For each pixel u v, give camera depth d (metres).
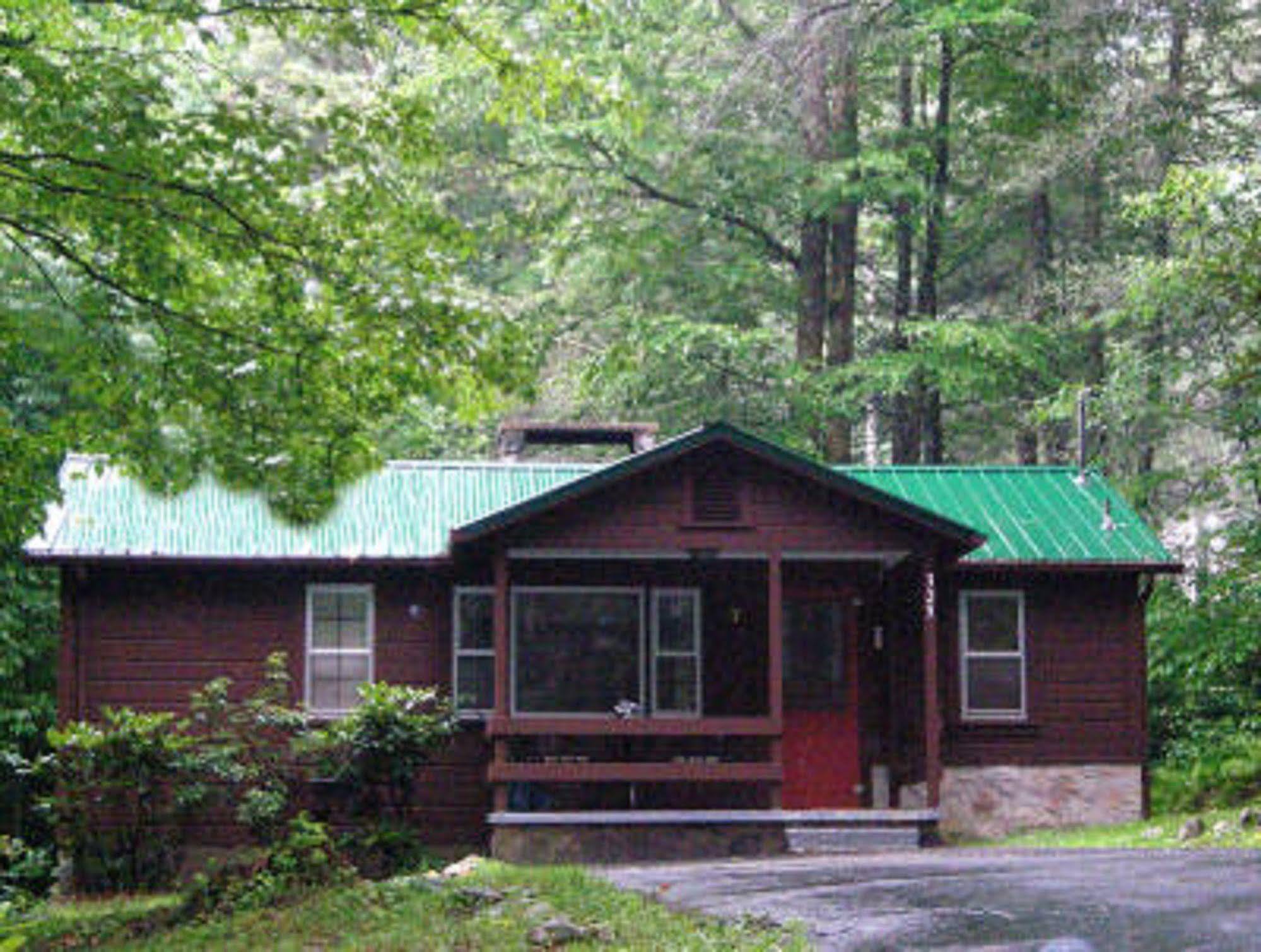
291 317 16.45
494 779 21.66
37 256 19.02
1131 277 26.58
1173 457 36.78
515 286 37.56
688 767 21.84
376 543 23.52
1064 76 30.58
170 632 23.36
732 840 21.59
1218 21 30.83
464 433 38.31
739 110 33.31
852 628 24.22
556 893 14.21
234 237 15.88
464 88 31.56
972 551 23.66
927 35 31.98
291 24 15.88
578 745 23.47
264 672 23.41
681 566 24.11
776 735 21.88
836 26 30.95
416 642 23.75
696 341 33.06
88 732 21.02
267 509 21.58
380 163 16.58
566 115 32.28
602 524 22.02
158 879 21.55
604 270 33.31
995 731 24.34
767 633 24.14
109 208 15.40
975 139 35.09
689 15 34.09
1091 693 24.59
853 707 24.11
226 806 22.56
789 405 35.00
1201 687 27.08
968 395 34.25
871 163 31.92
